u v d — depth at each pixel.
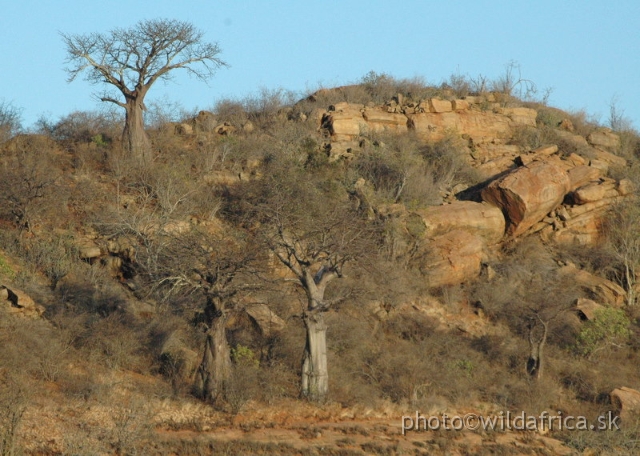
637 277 70.00
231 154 79.75
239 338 54.91
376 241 62.94
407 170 74.75
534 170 73.00
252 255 48.97
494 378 55.19
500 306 63.84
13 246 60.44
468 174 79.50
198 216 68.44
